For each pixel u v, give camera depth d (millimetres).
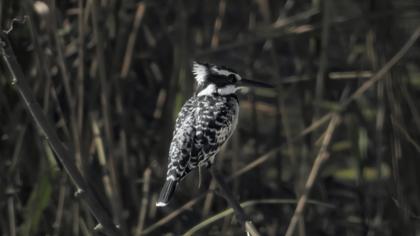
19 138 12375
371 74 12977
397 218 13570
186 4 13789
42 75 12125
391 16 13062
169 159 10016
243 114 16234
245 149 15000
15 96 12875
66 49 12883
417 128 13797
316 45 13695
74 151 12375
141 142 13953
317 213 13633
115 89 13656
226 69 10867
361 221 14258
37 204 11461
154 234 13500
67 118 13023
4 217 12609
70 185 11992
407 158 13172
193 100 10570
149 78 14297
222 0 13883
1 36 7574
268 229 14414
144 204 12695
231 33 16500
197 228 9469
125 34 13320
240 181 14391
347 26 13109
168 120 13453
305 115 13727
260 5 13297
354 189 15344
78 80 11922
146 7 13406
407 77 13594
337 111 10375
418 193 13383
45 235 12406
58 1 13023
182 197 13867
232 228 13656
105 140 13227
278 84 12859
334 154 15375
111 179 12008
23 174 12953
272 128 16125
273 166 15844
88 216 12016
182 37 13133
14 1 12266
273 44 13023
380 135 13156
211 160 10180
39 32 12766
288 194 14570
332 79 14141
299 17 13930
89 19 12859
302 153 13250
